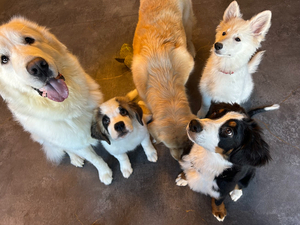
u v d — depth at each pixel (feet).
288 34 3.93
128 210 3.05
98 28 4.67
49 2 5.37
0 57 1.82
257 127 2.16
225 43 2.43
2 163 3.51
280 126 3.29
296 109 3.37
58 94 1.97
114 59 4.22
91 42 4.52
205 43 4.11
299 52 3.77
